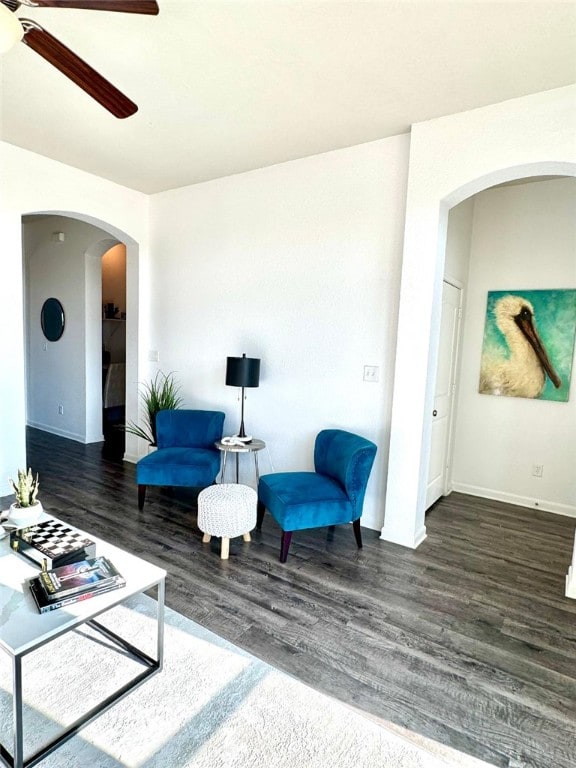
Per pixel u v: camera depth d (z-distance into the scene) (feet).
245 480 13.60
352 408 11.45
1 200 11.57
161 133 10.59
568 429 12.92
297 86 8.43
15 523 7.41
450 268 12.62
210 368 14.19
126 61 7.79
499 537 11.19
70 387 19.06
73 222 17.98
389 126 9.89
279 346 12.57
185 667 6.33
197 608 7.69
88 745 5.11
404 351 10.12
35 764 4.85
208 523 9.45
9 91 8.86
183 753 5.05
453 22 6.55
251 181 12.82
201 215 14.05
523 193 13.29
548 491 13.30
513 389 13.65
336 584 8.64
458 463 14.82
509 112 8.58
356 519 10.09
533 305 13.21
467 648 6.94
